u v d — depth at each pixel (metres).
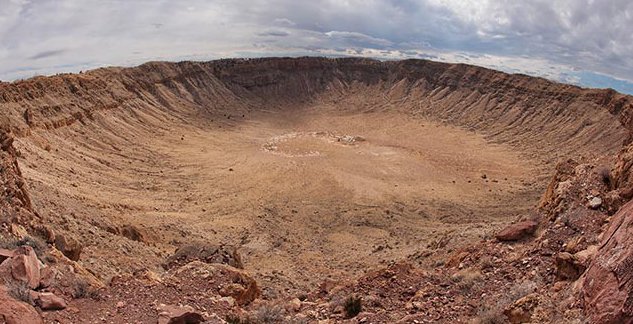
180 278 19.80
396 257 42.47
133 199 62.19
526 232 22.86
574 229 20.45
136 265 28.02
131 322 13.98
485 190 80.88
